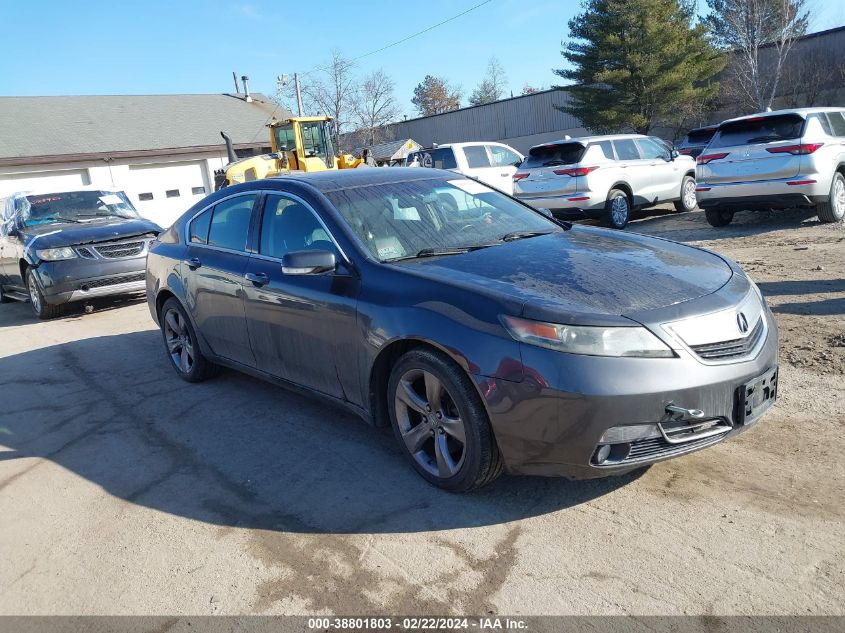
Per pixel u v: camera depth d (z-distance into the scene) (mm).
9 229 10516
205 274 5031
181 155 27062
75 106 28688
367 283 3691
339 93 45906
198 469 4121
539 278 3375
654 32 34219
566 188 12422
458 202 4520
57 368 6805
